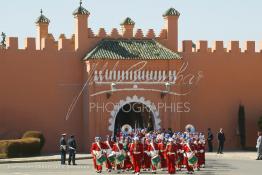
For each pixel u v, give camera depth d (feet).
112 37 211.00
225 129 216.33
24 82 202.18
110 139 155.74
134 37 212.43
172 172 140.97
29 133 193.67
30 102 202.49
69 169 150.30
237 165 163.32
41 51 203.82
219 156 192.34
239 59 217.97
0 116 199.72
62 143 165.37
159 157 144.36
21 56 202.08
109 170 147.13
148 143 146.92
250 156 190.29
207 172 145.69
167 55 206.08
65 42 206.59
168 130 194.29
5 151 181.47
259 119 213.25
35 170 146.92
